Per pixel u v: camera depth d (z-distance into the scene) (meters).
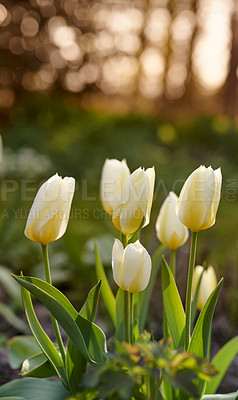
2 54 16.11
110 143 9.73
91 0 16.83
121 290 1.49
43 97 12.72
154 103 17.92
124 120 12.31
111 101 17.28
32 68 16.33
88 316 1.36
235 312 2.88
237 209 5.49
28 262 3.64
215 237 4.05
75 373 1.33
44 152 9.18
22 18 16.19
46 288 1.30
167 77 18.08
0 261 3.61
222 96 15.98
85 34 16.86
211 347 2.71
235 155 10.12
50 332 2.79
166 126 11.96
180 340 1.40
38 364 1.54
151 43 17.88
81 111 12.78
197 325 1.30
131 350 1.07
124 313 1.34
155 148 10.16
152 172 1.28
